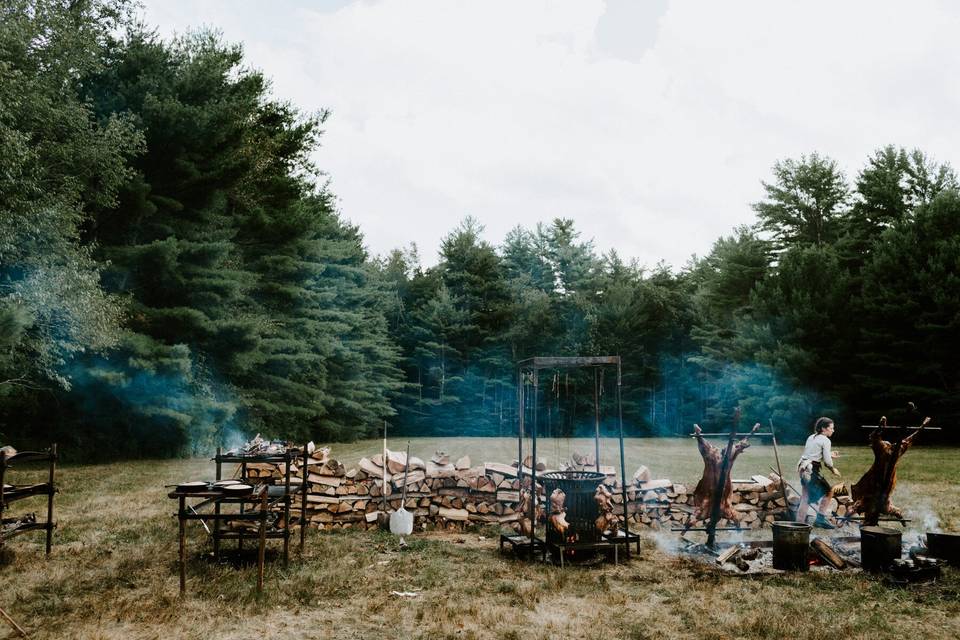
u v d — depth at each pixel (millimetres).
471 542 8328
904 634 5004
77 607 5430
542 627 5094
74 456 20797
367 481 9281
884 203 39656
